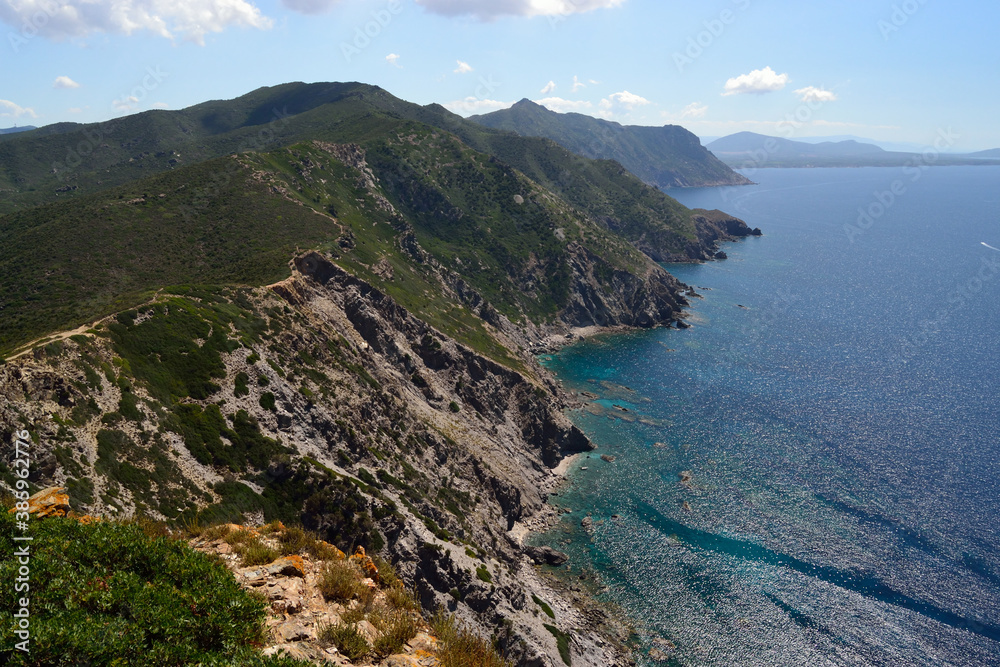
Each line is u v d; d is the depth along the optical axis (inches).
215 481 2127.2
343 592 730.8
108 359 2288.4
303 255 3971.5
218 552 797.2
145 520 871.7
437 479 3134.8
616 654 2386.8
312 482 2299.5
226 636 561.9
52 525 727.7
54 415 1900.8
